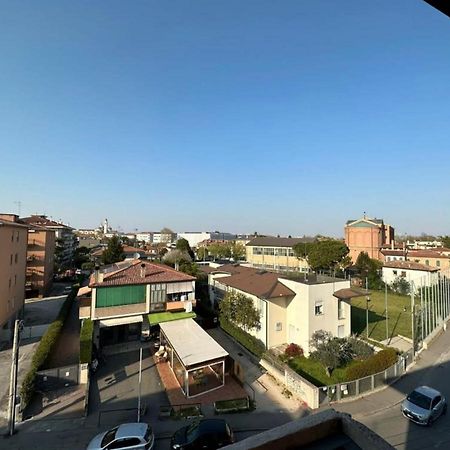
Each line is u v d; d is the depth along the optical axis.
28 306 44.31
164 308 30.97
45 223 68.81
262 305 29.36
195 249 118.88
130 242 142.62
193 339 24.97
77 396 20.70
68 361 25.64
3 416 18.34
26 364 25.38
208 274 42.84
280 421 18.12
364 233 80.50
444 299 41.81
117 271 31.64
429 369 25.70
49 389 21.38
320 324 27.62
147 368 25.00
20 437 16.56
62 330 33.25
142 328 30.72
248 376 23.77
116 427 16.25
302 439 3.51
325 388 20.23
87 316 28.94
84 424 17.80
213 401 20.31
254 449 3.32
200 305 37.94
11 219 43.56
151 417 18.55
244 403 19.47
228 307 31.42
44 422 17.92
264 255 88.44
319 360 23.56
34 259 49.66
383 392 21.67
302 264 78.75
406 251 76.62
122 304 29.55
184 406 19.30
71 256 84.44
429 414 17.78
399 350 28.44
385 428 17.55
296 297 28.67
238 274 38.12
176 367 24.09
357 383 21.23
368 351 25.52
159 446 16.19
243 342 28.78
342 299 28.73
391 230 92.06
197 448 15.11
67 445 15.98
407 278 58.16
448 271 56.97
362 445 3.40
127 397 20.73
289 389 21.62
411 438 16.62
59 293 53.22
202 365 21.48
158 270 33.25
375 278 58.75
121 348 29.08
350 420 3.69
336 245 63.84
